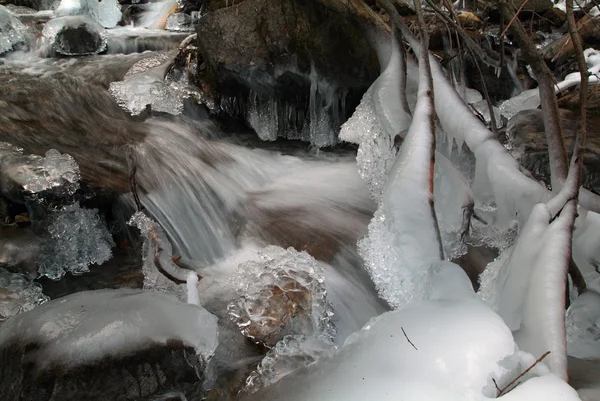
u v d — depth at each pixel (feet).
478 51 11.92
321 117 16.98
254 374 7.53
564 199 8.00
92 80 18.15
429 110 9.84
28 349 6.72
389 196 9.41
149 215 11.98
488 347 6.05
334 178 15.03
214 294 10.37
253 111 17.92
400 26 11.84
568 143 11.96
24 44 22.29
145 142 14.53
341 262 11.08
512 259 8.01
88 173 12.30
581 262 8.96
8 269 10.67
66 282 11.15
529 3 24.90
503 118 16.07
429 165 9.32
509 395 5.48
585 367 6.93
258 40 16.46
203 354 7.41
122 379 6.70
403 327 6.66
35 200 11.39
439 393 5.58
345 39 15.47
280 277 9.18
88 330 6.88
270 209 13.44
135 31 27.58
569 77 18.02
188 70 18.93
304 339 8.10
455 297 7.32
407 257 8.89
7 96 15.93
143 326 7.04
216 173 14.46
